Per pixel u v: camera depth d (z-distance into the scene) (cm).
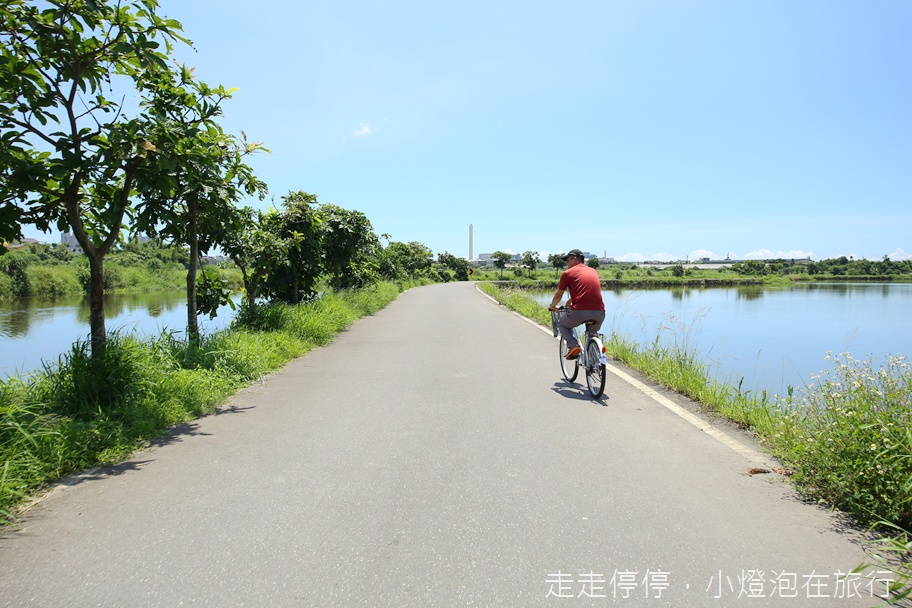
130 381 566
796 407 486
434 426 549
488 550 308
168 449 482
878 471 338
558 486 397
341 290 2034
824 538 322
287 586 273
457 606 258
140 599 263
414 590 270
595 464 441
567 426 548
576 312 702
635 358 912
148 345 674
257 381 771
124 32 521
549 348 1087
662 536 323
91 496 383
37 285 2967
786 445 448
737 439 508
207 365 743
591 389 680
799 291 4369
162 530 332
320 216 1342
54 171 501
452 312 1994
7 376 565
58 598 263
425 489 393
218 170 666
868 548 311
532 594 267
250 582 277
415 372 838
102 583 276
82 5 500
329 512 356
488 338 1244
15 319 1736
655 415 591
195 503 371
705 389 668
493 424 556
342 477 416
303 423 562
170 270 3969
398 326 1507
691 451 473
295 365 901
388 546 312
